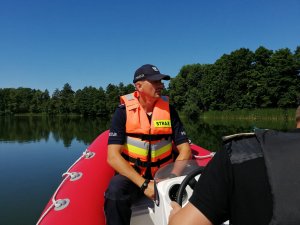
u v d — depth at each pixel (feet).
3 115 299.79
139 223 7.15
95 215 7.00
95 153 10.57
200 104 162.30
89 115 238.68
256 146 2.90
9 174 31.07
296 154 2.67
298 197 2.50
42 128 108.78
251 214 2.68
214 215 2.89
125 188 6.84
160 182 5.77
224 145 3.03
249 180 2.72
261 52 144.87
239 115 132.36
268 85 135.54
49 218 6.83
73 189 7.98
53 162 37.63
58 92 273.95
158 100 8.13
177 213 3.10
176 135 8.26
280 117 114.42
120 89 223.10
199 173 5.18
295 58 131.54
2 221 19.13
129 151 7.79
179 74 198.80
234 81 146.41
